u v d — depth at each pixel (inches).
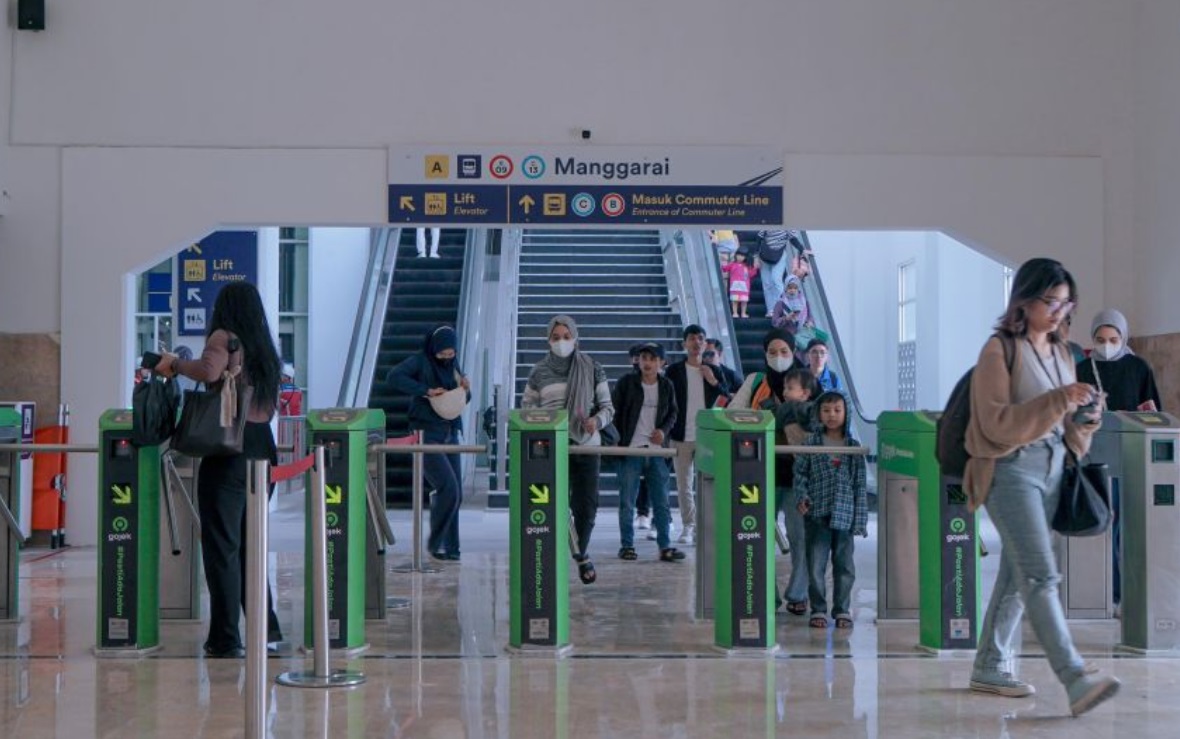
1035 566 197.3
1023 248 435.8
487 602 311.4
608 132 436.8
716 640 252.7
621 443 382.0
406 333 659.4
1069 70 436.8
